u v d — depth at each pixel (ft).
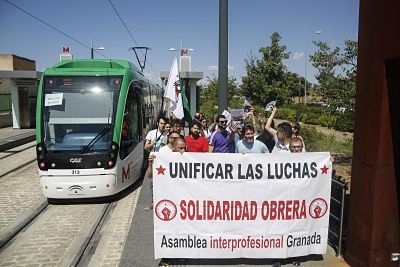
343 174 37.24
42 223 25.11
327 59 41.04
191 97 77.51
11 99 90.89
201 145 26.89
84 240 22.13
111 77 31.96
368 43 16.02
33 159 49.11
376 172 15.87
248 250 17.88
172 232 17.69
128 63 36.19
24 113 86.48
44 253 20.48
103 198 29.81
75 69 32.30
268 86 64.49
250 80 65.67
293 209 17.79
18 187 34.47
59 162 28.50
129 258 19.16
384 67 15.37
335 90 41.24
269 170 17.53
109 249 20.88
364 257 16.63
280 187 17.65
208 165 17.38
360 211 16.87
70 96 30.83
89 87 31.27
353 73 39.73
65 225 24.68
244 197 17.57
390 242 16.31
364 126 16.44
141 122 37.60
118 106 30.91
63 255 20.22
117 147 29.68
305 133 53.21
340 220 18.60
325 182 17.92
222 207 17.61
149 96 52.70
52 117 30.07
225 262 18.40
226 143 27.73
